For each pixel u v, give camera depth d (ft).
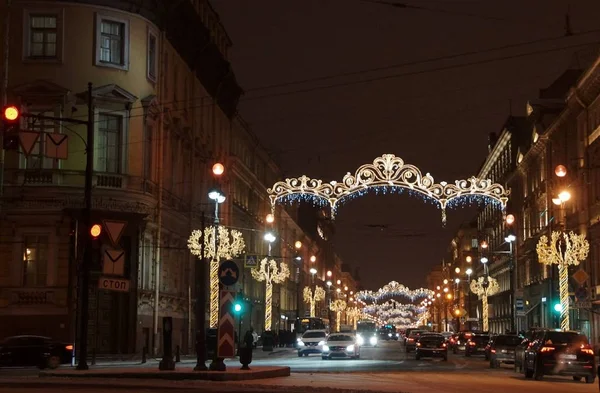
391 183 153.89
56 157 103.86
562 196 141.79
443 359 194.90
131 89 168.86
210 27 227.81
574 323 222.89
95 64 164.96
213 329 175.11
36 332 159.74
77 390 74.28
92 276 156.04
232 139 260.21
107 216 161.27
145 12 172.14
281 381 95.91
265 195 325.01
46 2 163.43
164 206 182.70
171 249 189.37
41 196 159.94
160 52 180.34
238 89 249.34
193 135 208.03
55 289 160.35
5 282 160.45
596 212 202.80
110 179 163.63
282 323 361.51
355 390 81.87
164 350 101.81
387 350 284.00
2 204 159.94
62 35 163.53
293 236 407.03
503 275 354.54
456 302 515.09
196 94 213.05
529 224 292.20
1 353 128.77
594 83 197.26
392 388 87.81
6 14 163.02
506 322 342.85
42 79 161.89
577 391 88.74
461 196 153.69
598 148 199.52
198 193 216.33
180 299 197.06
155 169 177.78
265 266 253.24
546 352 108.58
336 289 620.49
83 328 106.93
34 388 76.79
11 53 162.61
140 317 168.35
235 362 169.58
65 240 160.56
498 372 134.21
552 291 164.86
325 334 208.95
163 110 181.37
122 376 94.73
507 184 337.93
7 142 83.87
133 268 164.14
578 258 164.96
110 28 168.66
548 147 256.32
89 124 112.57
